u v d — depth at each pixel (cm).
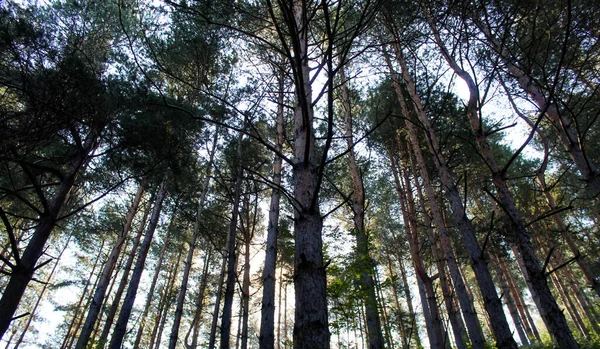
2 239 1329
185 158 665
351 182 1375
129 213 1156
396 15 383
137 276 911
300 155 301
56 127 394
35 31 400
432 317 819
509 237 569
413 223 987
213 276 1725
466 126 933
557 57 471
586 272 969
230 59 795
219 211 1202
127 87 511
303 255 236
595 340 1168
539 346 1267
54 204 411
